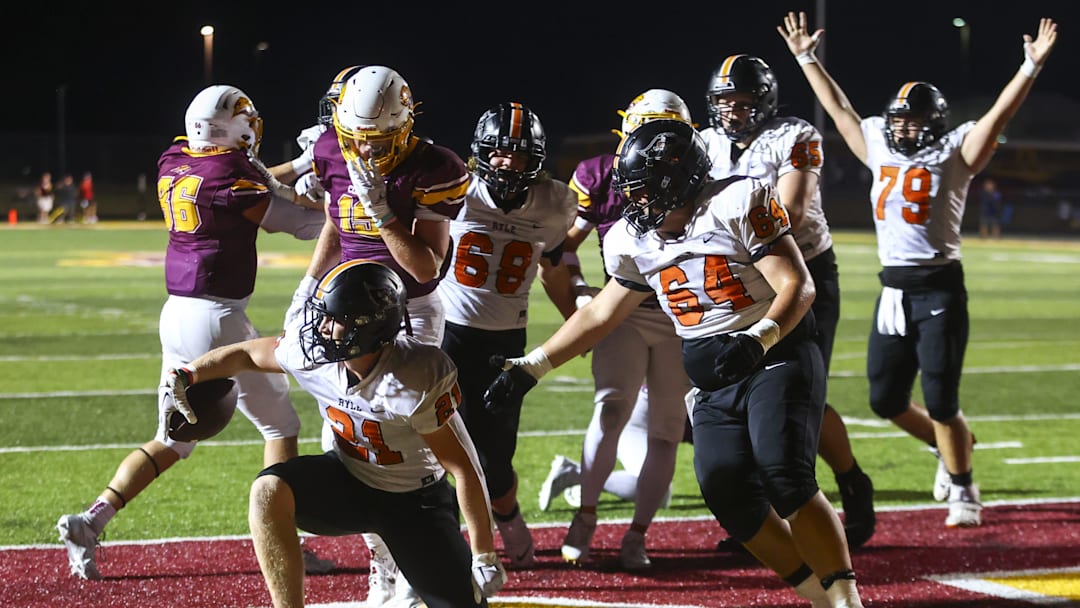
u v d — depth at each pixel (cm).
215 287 1614
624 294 1359
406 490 1202
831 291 1806
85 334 4009
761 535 1320
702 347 1317
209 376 1218
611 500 2045
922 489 2119
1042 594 1525
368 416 1152
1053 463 2309
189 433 1350
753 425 1281
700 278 1294
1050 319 4725
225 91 1648
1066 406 2897
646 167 1246
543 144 1599
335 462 1212
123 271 6425
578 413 2772
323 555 1711
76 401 2827
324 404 1184
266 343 1223
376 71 1383
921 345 1903
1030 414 2795
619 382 1659
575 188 1784
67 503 1948
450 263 1650
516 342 1677
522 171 1592
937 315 1889
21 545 1720
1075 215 12962
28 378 3136
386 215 1377
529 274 1664
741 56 1745
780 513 1260
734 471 1305
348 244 1495
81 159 14850
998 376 3341
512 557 1659
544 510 1964
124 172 15038
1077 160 15075
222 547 1720
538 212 1645
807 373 1302
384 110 1367
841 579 1248
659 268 1316
